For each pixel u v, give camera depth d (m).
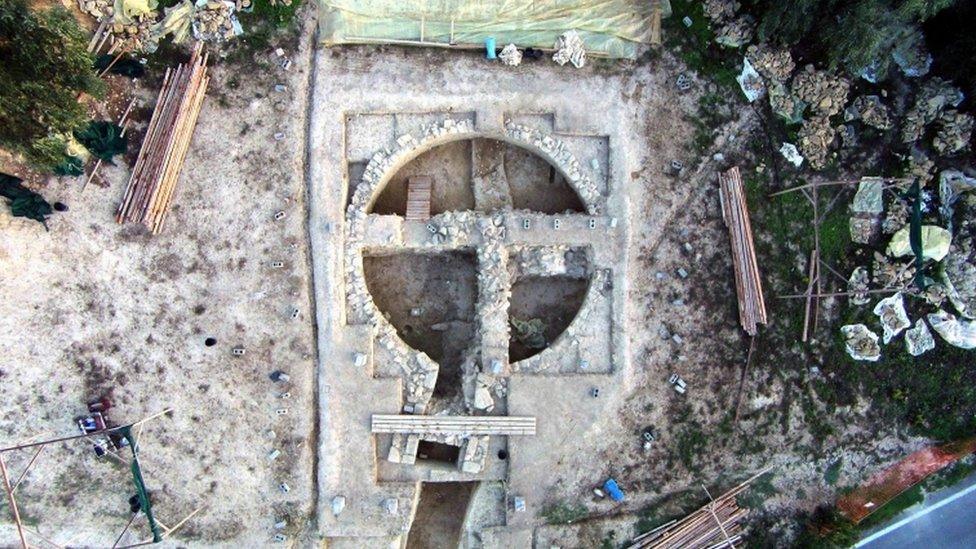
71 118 14.15
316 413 16.03
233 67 15.77
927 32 15.80
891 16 13.94
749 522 16.61
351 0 15.68
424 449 16.62
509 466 15.96
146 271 15.70
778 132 16.20
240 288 15.83
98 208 15.56
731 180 16.05
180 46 15.66
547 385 15.95
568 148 16.19
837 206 16.27
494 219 15.88
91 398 15.65
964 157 16.25
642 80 16.14
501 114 15.97
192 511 15.89
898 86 16.19
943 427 16.75
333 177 15.84
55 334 15.58
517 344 16.94
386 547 16.25
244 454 15.91
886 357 16.50
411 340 17.03
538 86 15.97
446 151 16.84
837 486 16.80
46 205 15.34
